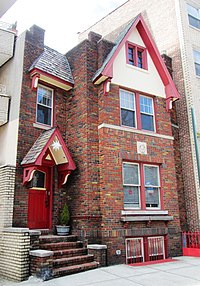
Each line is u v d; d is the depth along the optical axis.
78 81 12.06
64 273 8.06
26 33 11.66
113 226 10.15
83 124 11.21
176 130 14.97
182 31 16.16
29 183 10.14
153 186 11.89
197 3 17.81
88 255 9.36
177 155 14.54
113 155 10.90
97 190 10.59
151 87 13.14
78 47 12.60
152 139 12.30
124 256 10.06
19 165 10.15
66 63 12.93
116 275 8.07
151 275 8.08
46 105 11.88
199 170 13.83
